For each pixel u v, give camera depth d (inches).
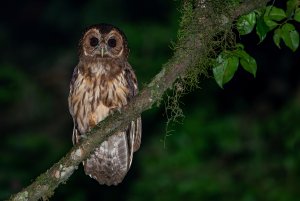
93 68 373.4
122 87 372.5
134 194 569.3
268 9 296.0
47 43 816.9
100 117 373.7
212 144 594.9
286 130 583.8
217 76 291.4
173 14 643.5
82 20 794.8
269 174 571.8
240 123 618.2
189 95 629.3
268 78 665.0
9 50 815.7
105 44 375.6
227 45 297.1
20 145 639.1
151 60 619.8
